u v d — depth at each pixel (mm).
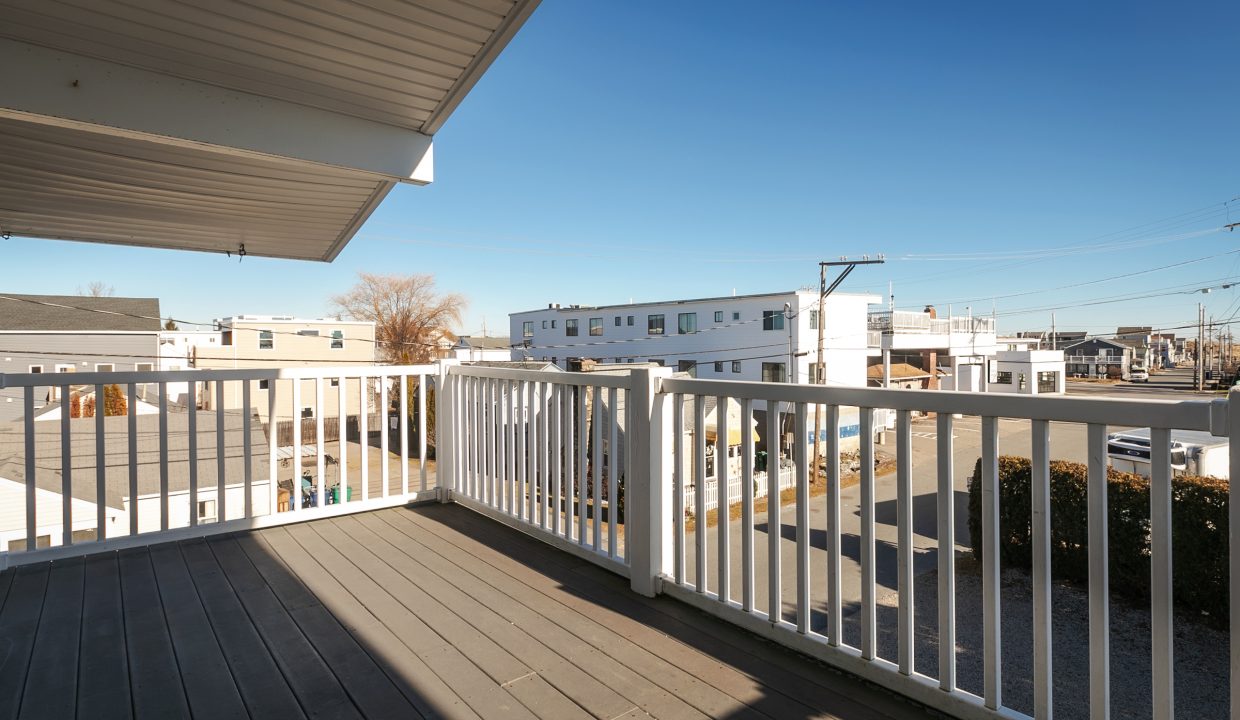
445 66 2523
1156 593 1203
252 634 2070
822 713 1604
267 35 2277
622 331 32344
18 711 1630
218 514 3172
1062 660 3783
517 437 3273
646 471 2361
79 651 1960
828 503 1825
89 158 3170
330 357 29703
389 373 3688
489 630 2092
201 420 14055
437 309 38312
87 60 2367
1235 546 1142
